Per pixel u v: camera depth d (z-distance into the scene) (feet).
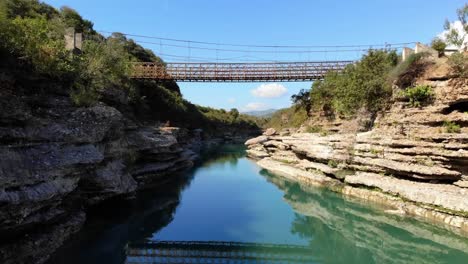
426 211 71.51
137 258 56.54
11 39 53.93
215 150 263.49
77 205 62.95
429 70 91.45
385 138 91.66
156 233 68.64
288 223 77.46
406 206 76.43
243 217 80.84
